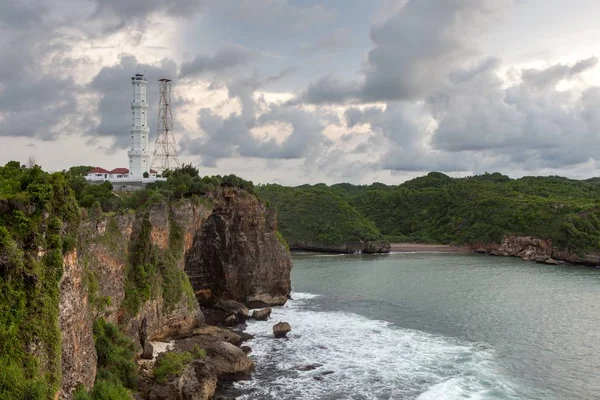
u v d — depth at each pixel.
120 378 39.81
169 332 57.31
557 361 55.72
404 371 52.28
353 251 192.38
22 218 26.16
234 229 86.19
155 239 57.25
